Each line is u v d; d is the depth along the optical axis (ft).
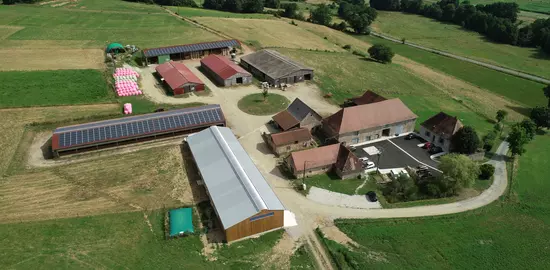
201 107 286.05
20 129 263.29
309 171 233.55
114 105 306.55
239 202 185.47
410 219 202.08
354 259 171.22
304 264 167.73
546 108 332.19
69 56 400.47
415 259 174.29
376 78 423.64
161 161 237.45
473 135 261.85
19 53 398.62
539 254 182.80
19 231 175.11
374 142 281.33
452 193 225.15
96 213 190.08
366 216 202.28
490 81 470.39
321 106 334.65
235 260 167.02
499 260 177.47
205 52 440.04
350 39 637.30
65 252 164.66
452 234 192.75
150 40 474.90
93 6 638.12
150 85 352.28
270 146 262.67
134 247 170.09
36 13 560.61
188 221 184.65
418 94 390.01
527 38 649.20
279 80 369.09
